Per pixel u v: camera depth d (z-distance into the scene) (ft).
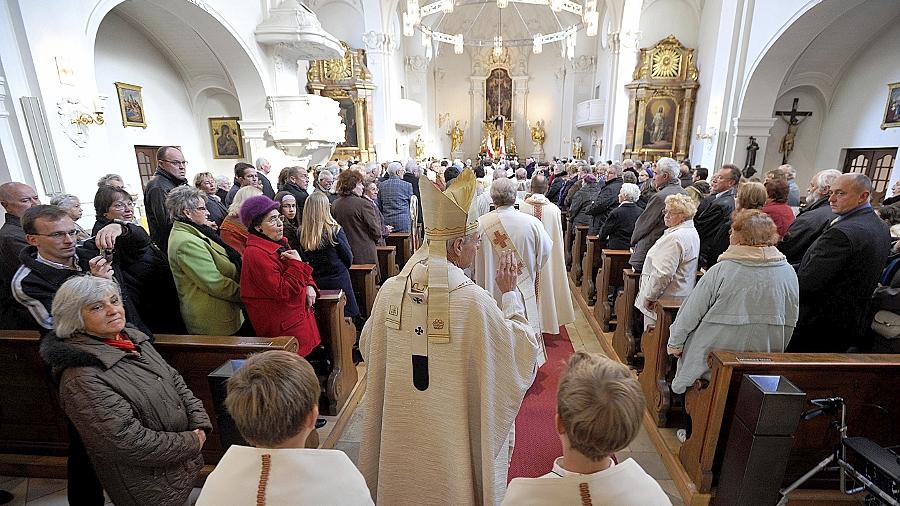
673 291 9.01
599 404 2.76
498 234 8.90
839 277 7.27
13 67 15.34
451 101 67.26
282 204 10.32
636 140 45.91
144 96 27.71
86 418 4.55
